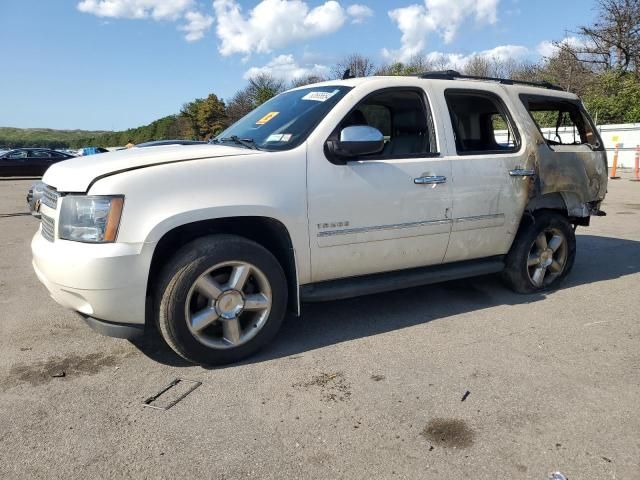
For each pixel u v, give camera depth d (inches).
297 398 114.8
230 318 129.5
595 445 97.1
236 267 128.9
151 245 117.0
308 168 134.5
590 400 113.4
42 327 159.8
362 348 141.8
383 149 165.2
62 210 121.0
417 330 154.7
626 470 90.0
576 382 121.8
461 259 169.5
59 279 118.6
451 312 170.1
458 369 128.6
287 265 139.6
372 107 160.2
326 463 92.5
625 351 139.4
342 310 172.4
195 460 93.4
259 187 127.4
